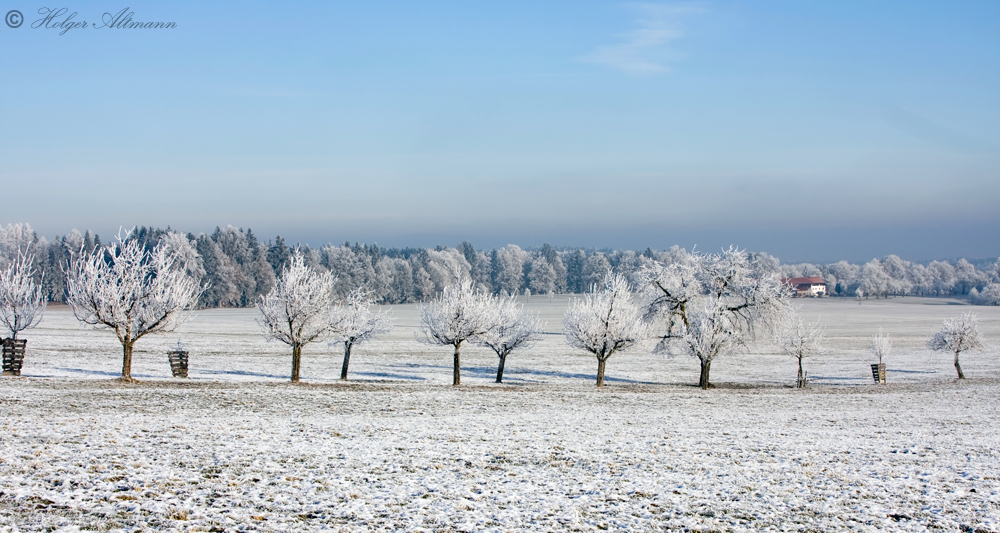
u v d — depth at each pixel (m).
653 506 11.94
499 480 13.61
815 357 66.19
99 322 30.38
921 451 18.38
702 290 46.22
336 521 10.30
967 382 46.47
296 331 35.41
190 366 44.38
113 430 16.80
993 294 169.75
